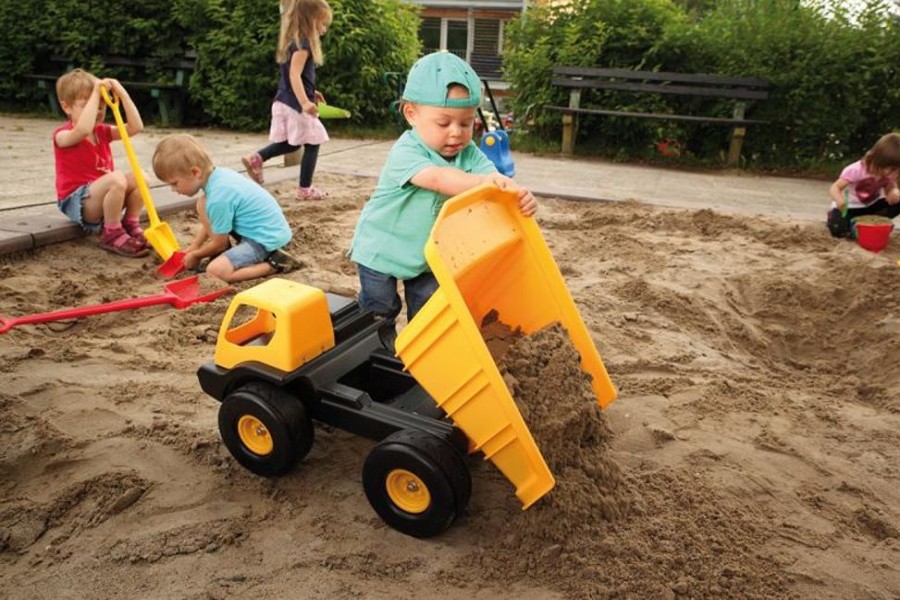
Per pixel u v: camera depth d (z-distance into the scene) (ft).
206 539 6.78
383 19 35.88
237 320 11.60
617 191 23.70
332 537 6.92
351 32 34.68
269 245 13.80
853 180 18.11
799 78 30.17
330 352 7.83
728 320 13.21
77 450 8.04
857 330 12.98
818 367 12.23
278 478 7.75
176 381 9.74
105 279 13.30
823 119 30.42
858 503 7.83
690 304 13.51
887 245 17.90
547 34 33.96
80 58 36.68
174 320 11.62
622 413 9.41
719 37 31.42
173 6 35.06
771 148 31.76
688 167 31.22
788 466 8.44
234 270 13.43
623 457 8.31
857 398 10.83
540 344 7.41
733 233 18.61
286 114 19.49
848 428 9.52
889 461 8.73
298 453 7.47
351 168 25.45
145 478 7.61
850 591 6.48
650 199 22.09
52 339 10.81
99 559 6.52
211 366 7.93
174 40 35.91
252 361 7.55
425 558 6.69
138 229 15.38
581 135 33.73
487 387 6.27
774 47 30.58
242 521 7.09
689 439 8.87
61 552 6.62
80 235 15.12
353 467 8.03
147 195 14.29
